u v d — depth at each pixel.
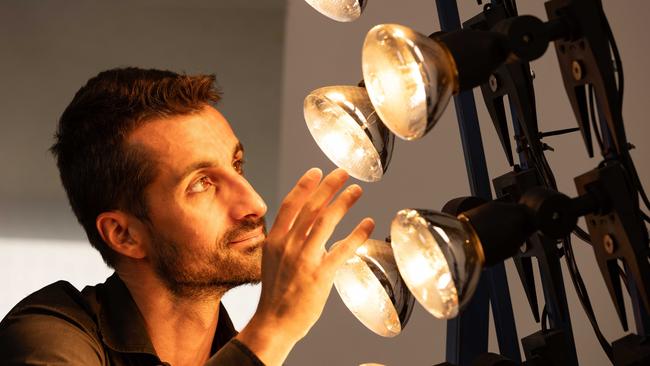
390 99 0.88
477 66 0.86
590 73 0.92
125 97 1.44
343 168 1.13
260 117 3.67
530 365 1.06
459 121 1.22
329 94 1.08
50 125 3.74
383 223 2.13
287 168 2.27
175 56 3.77
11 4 3.72
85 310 1.45
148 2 3.75
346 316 2.14
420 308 2.09
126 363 1.44
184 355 1.49
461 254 0.84
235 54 3.71
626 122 1.84
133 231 1.44
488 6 1.11
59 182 3.74
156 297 1.46
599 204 0.90
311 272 1.13
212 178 1.42
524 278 1.15
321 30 2.27
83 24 3.75
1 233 3.69
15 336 1.34
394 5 2.20
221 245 1.41
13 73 3.72
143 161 1.41
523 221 0.87
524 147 1.11
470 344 1.15
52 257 3.62
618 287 0.95
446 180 2.08
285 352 1.16
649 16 1.83
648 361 0.93
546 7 0.93
